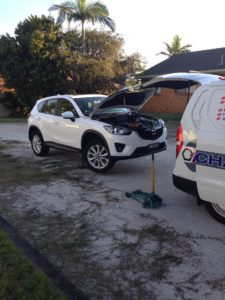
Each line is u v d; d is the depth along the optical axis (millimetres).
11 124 19922
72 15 25797
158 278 3498
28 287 3322
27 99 25219
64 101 8344
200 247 4062
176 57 25734
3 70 24531
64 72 24406
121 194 6000
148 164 8156
